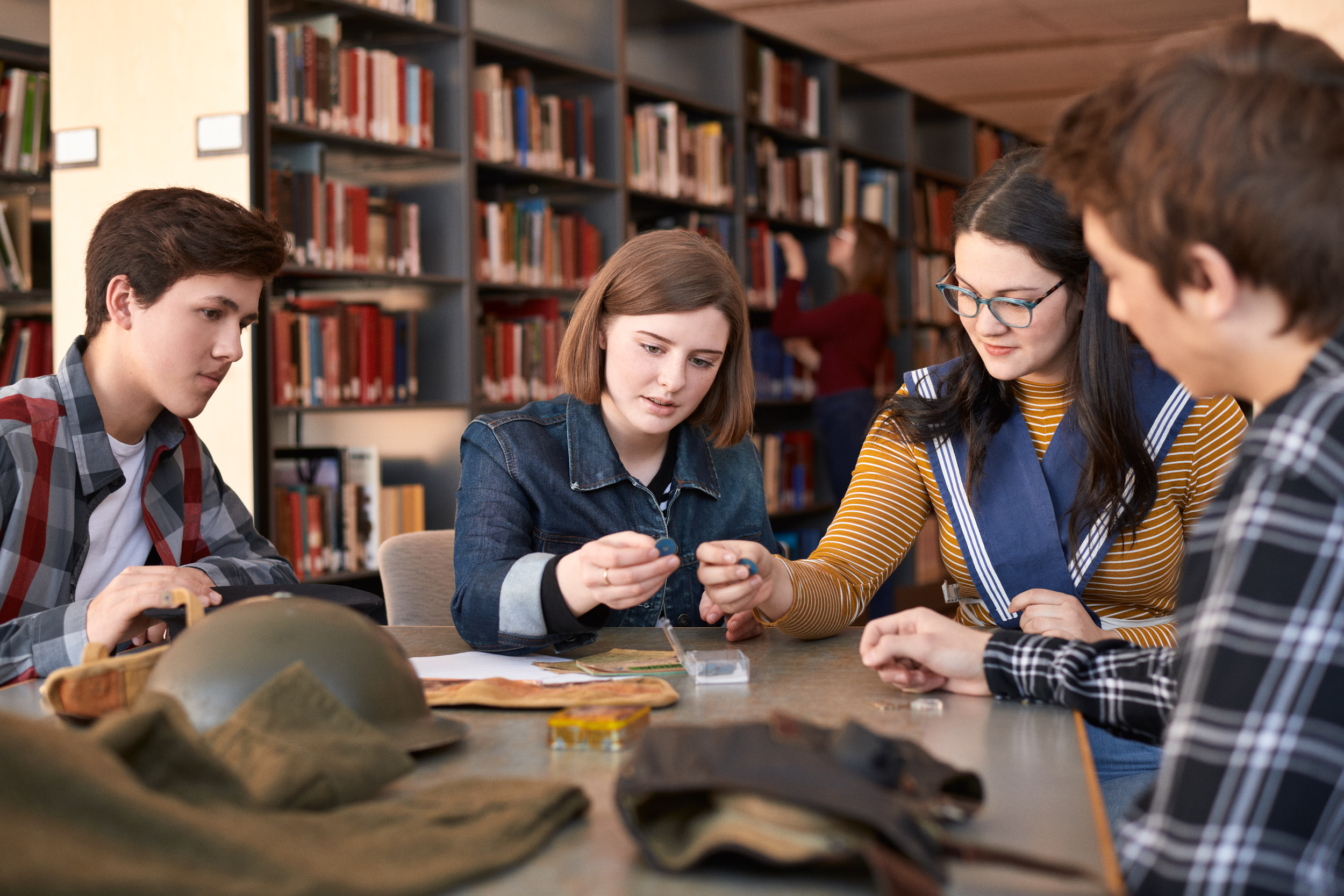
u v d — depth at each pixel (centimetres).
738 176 482
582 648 138
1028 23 629
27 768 54
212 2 297
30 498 155
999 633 109
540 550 156
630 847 67
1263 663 63
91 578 169
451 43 361
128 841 55
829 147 553
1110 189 72
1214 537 70
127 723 63
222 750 71
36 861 50
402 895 56
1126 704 96
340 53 327
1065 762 84
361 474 344
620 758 86
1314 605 63
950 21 625
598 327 159
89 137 312
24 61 335
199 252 160
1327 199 65
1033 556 150
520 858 64
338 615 86
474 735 93
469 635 134
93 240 167
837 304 492
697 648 137
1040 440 155
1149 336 76
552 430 162
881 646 109
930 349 638
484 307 416
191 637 82
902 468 165
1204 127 68
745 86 485
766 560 133
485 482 153
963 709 101
